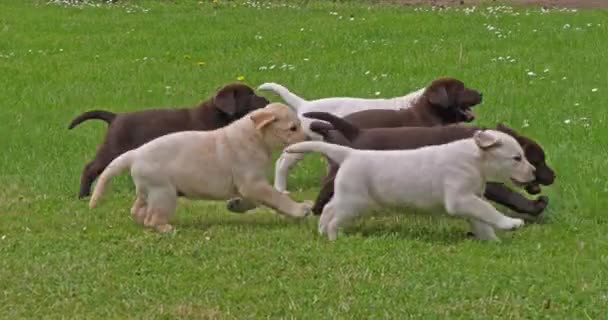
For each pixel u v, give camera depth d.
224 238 11.78
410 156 11.61
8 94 21.28
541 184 12.64
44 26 30.20
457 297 9.76
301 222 12.52
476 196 11.52
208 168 12.17
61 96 21.00
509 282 10.14
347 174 11.63
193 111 14.00
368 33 27.98
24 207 13.48
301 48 26.16
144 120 13.91
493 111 18.55
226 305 9.67
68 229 12.35
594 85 21.11
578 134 16.88
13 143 17.14
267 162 12.34
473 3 35.34
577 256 11.02
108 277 10.45
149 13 32.66
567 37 26.66
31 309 9.68
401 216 12.38
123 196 14.00
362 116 13.79
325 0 35.41
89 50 26.67
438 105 13.99
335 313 9.38
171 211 12.24
